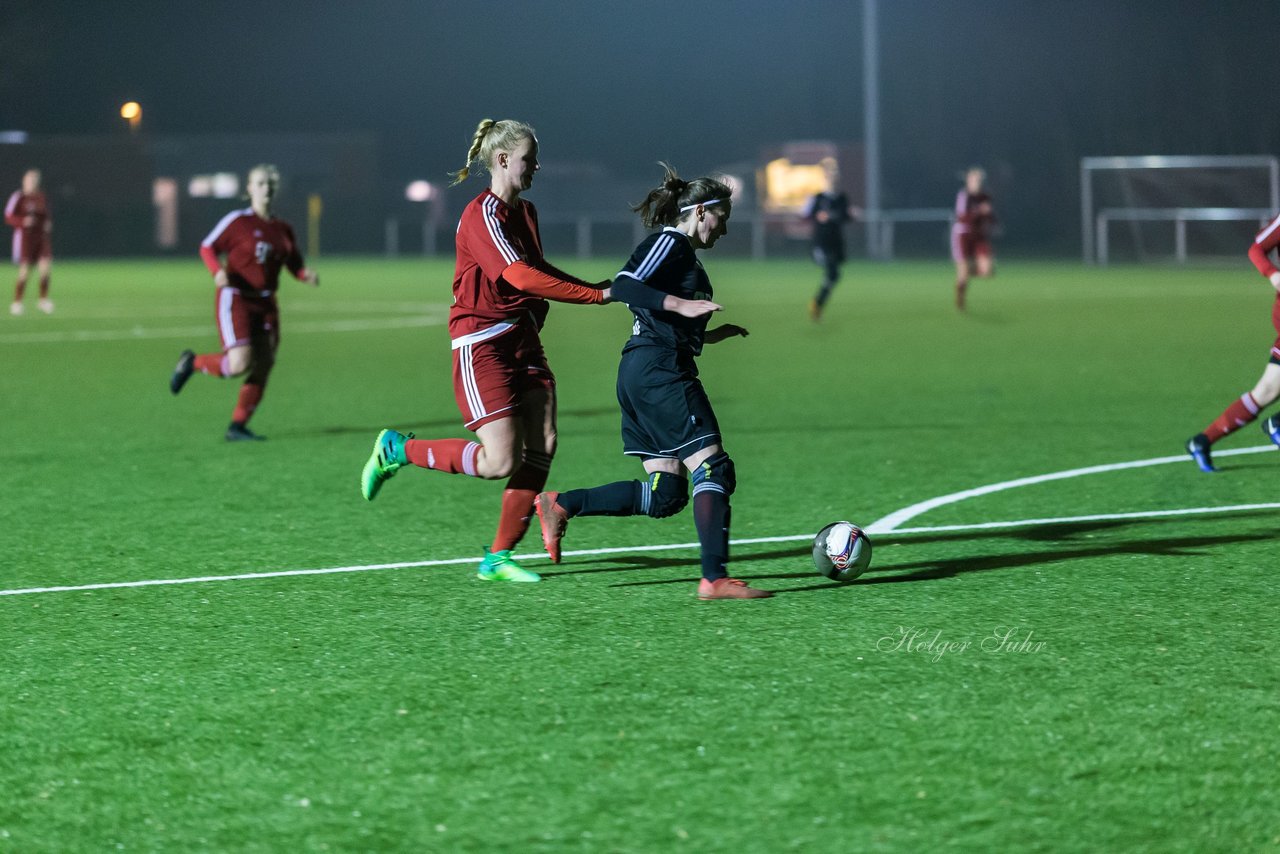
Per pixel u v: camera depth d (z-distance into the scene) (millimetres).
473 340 11383
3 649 9820
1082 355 31062
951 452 18453
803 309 46562
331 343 36000
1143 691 8570
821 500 15297
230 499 15555
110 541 13445
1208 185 82250
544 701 8555
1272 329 36594
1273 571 11688
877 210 84875
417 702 8578
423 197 113250
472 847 6598
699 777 7344
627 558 12555
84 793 7281
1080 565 11992
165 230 105812
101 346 34562
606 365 31297
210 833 6797
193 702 8648
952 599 10891
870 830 6703
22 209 45219
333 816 6957
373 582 11719
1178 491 15438
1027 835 6629
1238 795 7031
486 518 14438
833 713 8250
